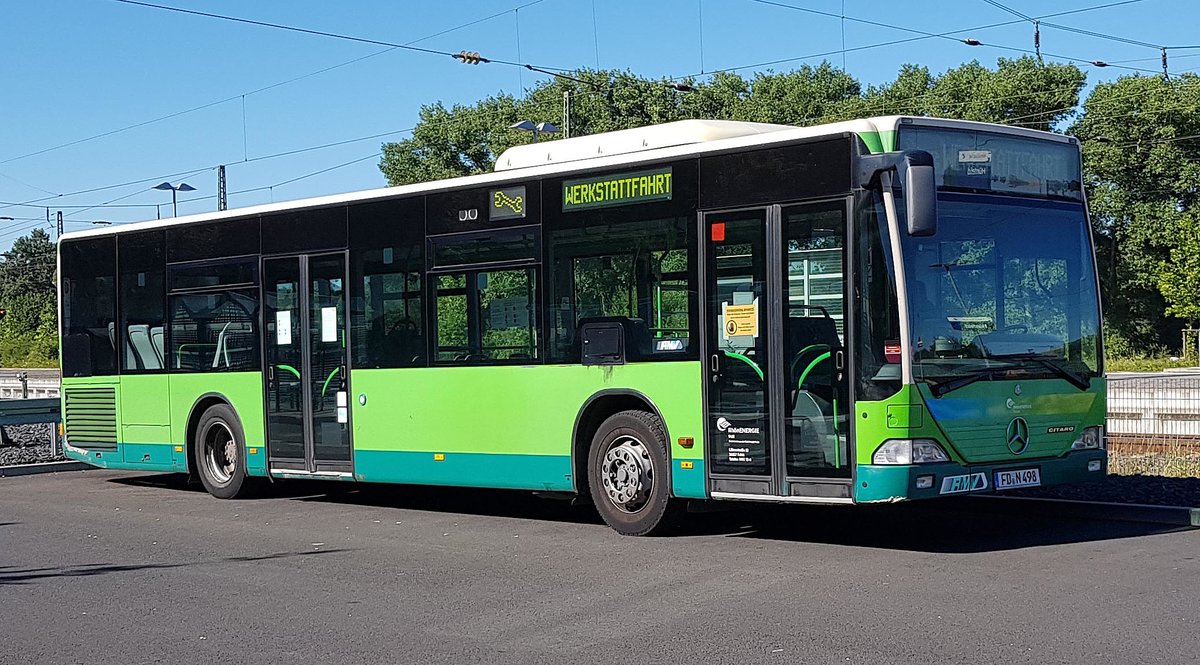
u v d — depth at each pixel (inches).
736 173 416.8
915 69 2504.9
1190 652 262.4
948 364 386.6
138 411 637.9
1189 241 2070.6
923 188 365.1
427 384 508.7
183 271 615.2
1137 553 379.9
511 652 280.5
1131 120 2332.7
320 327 552.1
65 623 326.6
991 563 370.9
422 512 537.3
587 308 457.1
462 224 498.9
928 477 378.6
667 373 432.5
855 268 385.4
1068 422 413.1
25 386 1523.1
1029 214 413.7
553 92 2511.1
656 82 2421.3
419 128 2669.8
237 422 590.6
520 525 486.6
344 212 543.2
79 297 667.4
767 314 406.6
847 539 426.9
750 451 410.6
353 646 291.1
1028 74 2314.2
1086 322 423.5
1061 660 258.8
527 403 475.2
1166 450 636.7
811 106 2509.8
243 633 308.5
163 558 425.4
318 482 662.5
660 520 438.0
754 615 310.0
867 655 267.9
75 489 653.3
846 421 386.9
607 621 308.7
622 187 447.8
